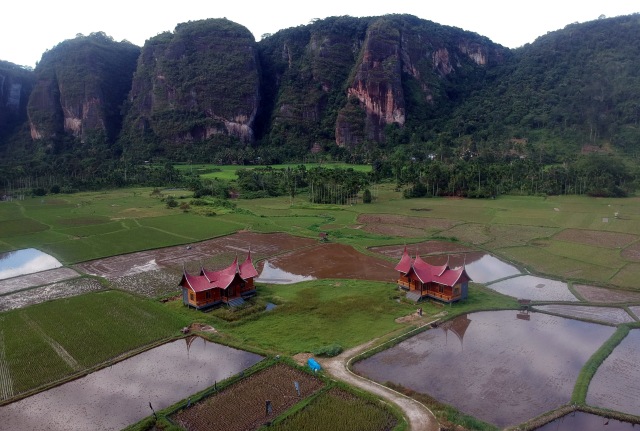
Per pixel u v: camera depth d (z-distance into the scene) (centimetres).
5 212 10806
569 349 4034
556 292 5491
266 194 14025
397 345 4103
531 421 2983
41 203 12206
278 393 3356
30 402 3294
